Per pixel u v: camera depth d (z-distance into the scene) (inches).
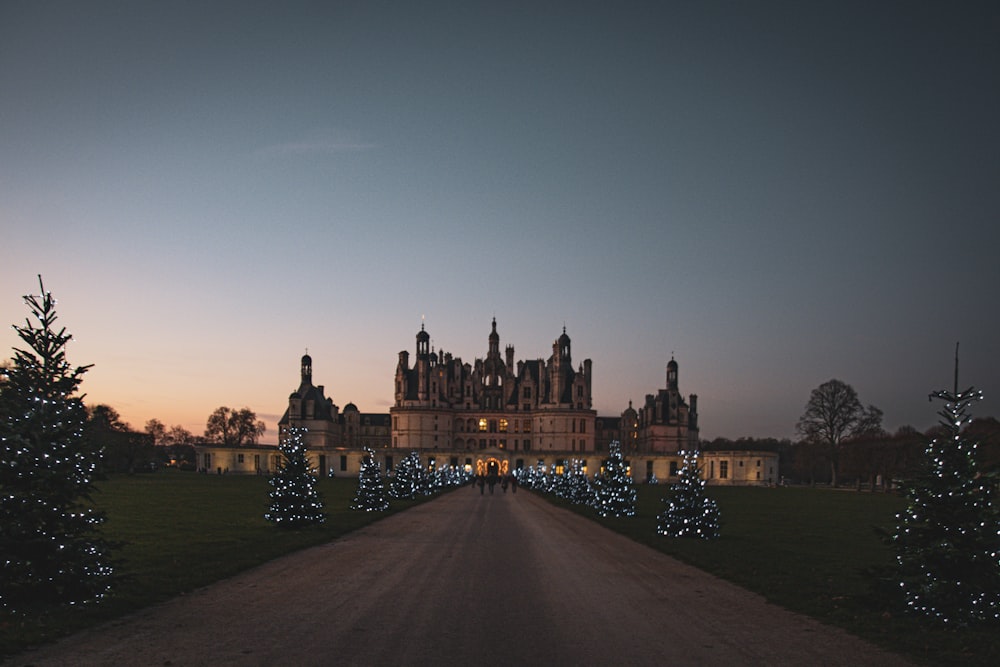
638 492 4008.4
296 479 1499.8
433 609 717.3
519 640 602.9
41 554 687.1
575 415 7086.6
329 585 847.7
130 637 599.5
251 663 528.1
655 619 693.3
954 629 663.8
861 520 2068.2
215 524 1598.2
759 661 557.9
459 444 7411.4
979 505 703.1
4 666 517.7
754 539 1478.8
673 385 7322.8
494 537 1417.3
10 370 708.7
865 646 606.9
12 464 679.7
